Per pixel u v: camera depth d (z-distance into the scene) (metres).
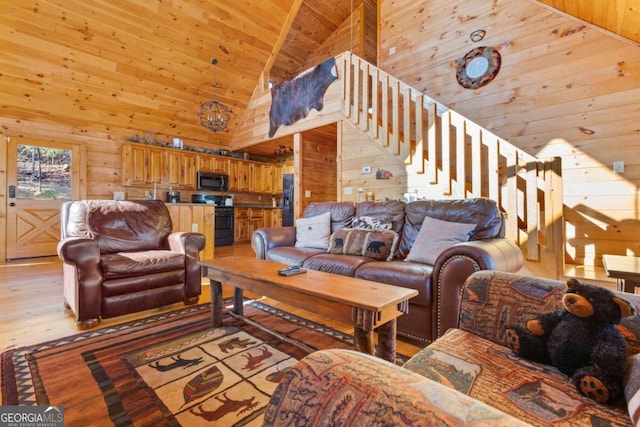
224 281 2.06
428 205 2.70
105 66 4.56
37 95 4.42
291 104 5.34
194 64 5.20
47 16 3.79
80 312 2.13
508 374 0.88
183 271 2.68
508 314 1.07
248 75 5.91
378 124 4.19
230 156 7.07
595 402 0.75
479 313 1.15
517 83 3.81
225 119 6.28
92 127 5.21
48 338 2.00
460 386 0.82
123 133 5.56
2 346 1.88
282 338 1.86
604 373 0.76
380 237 2.64
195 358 1.74
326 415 0.42
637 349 0.77
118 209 2.88
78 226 2.62
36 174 4.70
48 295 2.88
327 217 3.26
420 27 4.66
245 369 1.63
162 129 5.93
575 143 3.44
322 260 2.54
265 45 5.62
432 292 1.89
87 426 1.20
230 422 1.23
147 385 1.48
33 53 4.03
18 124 4.55
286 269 1.91
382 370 0.47
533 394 0.79
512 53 3.84
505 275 1.17
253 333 2.09
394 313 1.43
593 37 3.31
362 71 4.53
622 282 1.73
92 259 2.20
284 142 6.15
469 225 2.28
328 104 4.72
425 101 3.63
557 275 2.64
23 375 1.55
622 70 3.18
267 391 1.44
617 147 3.22
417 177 3.73
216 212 6.43
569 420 0.69
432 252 2.24
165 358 1.74
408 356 1.84
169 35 4.63
